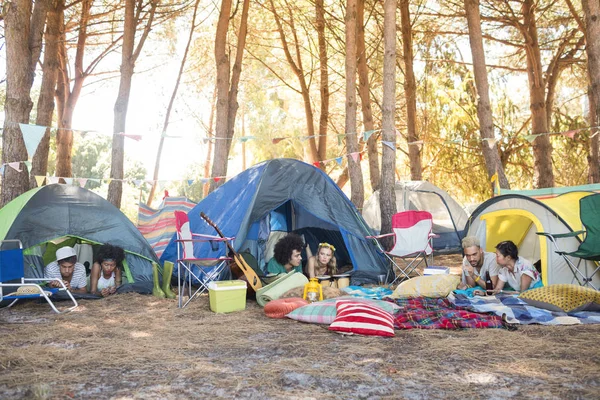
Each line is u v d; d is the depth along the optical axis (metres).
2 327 4.83
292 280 5.90
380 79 15.59
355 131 9.52
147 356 3.85
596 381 3.20
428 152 15.50
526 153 15.86
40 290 5.50
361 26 12.50
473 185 15.06
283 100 18.72
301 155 18.97
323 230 8.39
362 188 9.68
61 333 4.58
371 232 7.79
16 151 7.62
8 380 3.37
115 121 10.09
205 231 7.18
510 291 5.74
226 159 10.52
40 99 9.06
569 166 15.74
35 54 7.99
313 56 14.95
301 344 4.12
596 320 4.66
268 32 14.93
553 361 3.56
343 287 6.57
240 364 3.66
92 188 26.28
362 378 3.32
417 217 7.09
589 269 5.82
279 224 8.05
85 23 12.57
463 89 15.25
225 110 10.47
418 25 14.83
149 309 5.70
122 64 10.13
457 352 3.81
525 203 6.38
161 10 14.33
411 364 3.58
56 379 3.38
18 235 6.31
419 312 4.90
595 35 8.35
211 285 5.59
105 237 6.79
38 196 6.71
